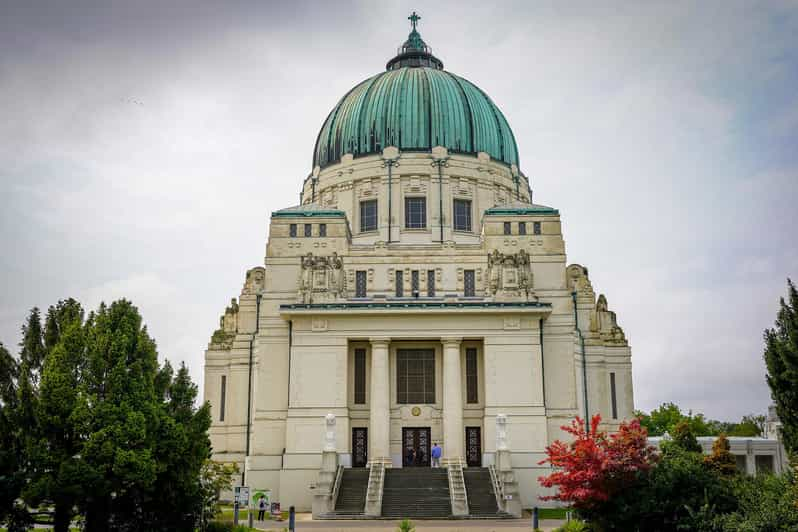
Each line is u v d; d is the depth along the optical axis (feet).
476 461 226.79
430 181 269.85
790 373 137.18
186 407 157.99
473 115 283.18
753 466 305.94
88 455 134.72
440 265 242.37
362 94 289.12
